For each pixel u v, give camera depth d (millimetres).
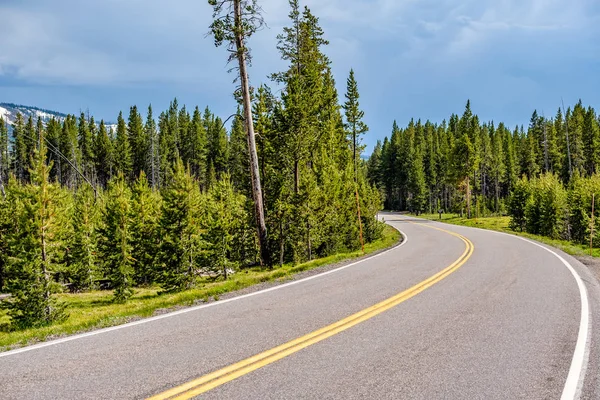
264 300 8734
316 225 25281
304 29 29797
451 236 29109
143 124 100750
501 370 5016
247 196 27906
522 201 55281
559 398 4301
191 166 97375
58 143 91312
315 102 28250
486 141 93000
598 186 44906
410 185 94562
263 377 4695
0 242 25828
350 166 34969
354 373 4852
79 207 33625
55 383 4516
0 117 97688
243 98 18141
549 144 87938
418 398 4227
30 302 17828
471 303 8477
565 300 8844
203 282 25438
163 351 5547
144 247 29734
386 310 7871
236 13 17516
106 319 7262
